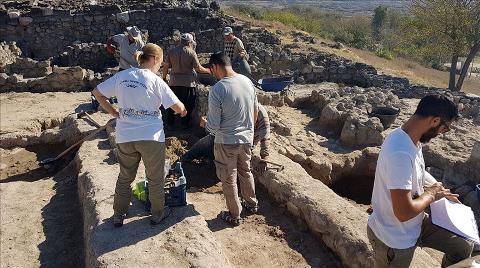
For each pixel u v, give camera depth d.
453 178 7.88
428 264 4.41
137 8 18.89
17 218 6.01
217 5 21.31
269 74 15.60
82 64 16.22
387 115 9.13
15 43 16.17
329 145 8.49
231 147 5.07
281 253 5.09
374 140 8.41
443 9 21.17
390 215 3.18
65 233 5.70
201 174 6.88
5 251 5.29
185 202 5.21
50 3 18.44
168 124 8.62
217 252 4.54
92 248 4.48
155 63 4.60
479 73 39.28
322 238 5.22
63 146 8.80
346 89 11.23
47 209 6.27
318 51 19.97
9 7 17.78
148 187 4.76
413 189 3.11
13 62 14.52
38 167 8.12
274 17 32.31
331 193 5.80
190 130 8.44
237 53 10.83
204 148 6.93
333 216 5.21
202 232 4.76
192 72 8.14
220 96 4.88
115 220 4.76
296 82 14.76
